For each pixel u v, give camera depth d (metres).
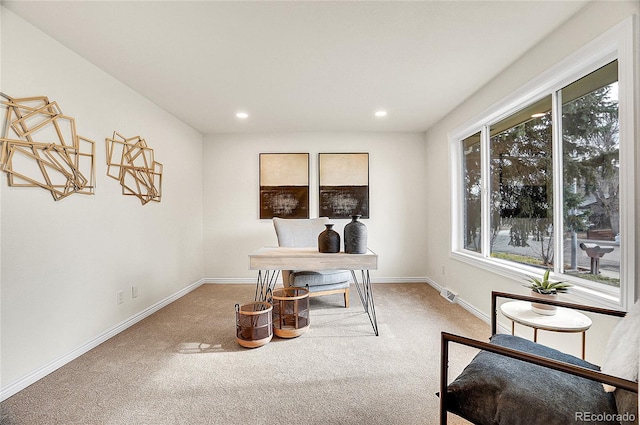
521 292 2.27
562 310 1.66
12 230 1.70
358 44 2.08
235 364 2.01
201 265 4.25
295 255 2.37
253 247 4.32
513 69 2.35
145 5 1.67
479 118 2.84
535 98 2.25
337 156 4.32
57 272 1.97
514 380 1.07
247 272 4.32
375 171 4.34
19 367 1.72
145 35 1.95
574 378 1.10
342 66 2.39
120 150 2.61
